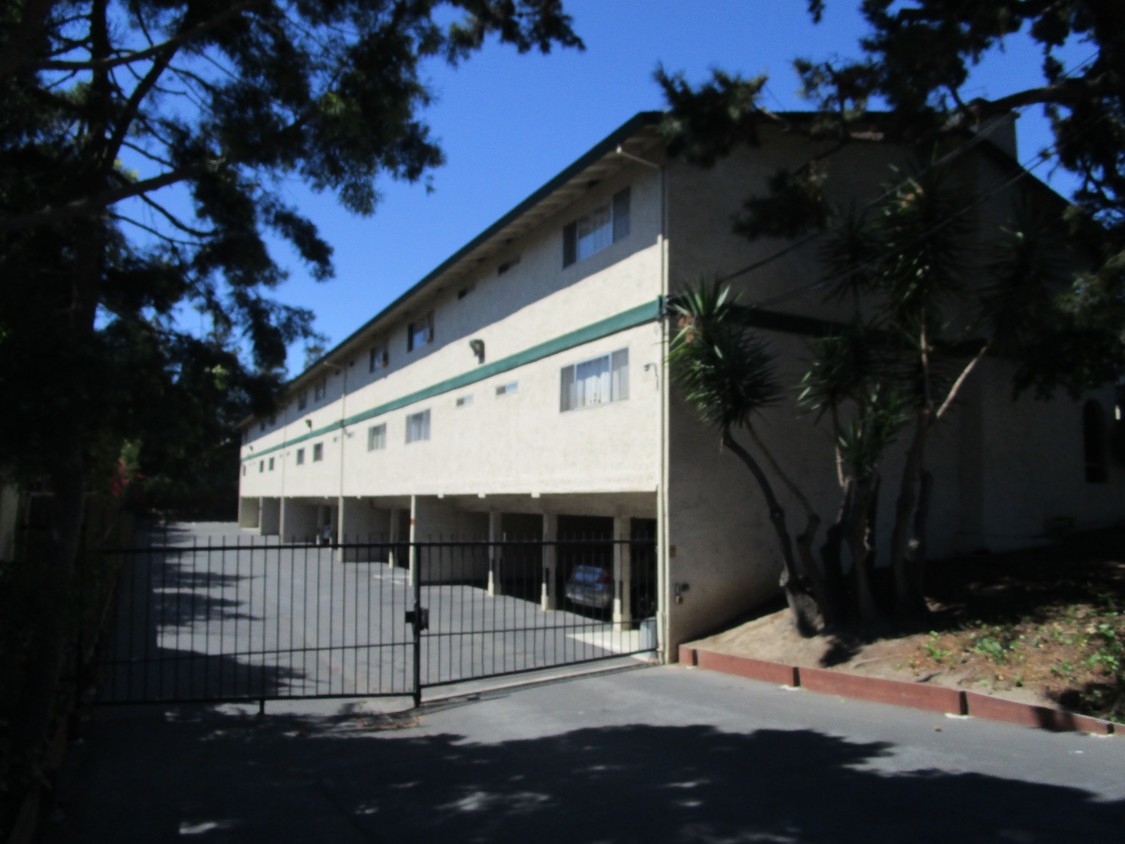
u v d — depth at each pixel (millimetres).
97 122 6867
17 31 5555
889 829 5262
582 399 14789
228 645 13781
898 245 10523
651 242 12961
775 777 6453
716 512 12664
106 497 12195
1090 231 11484
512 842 5324
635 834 5355
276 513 46969
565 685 10750
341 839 5516
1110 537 13688
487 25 8867
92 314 6551
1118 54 9695
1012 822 5305
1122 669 8062
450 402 20953
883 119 11078
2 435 4715
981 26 10180
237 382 6773
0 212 6477
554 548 17172
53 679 6070
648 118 12031
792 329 13539
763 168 13594
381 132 6977
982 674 8828
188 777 7016
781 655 10773
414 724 9000
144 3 7043
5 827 4926
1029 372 13359
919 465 10859
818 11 10797
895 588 10703
